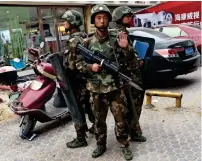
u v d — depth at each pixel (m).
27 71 8.61
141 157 3.32
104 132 3.39
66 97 3.49
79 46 3.11
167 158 3.27
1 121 4.95
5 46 9.55
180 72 6.09
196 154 3.33
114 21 3.36
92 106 3.25
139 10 15.04
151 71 5.87
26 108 3.93
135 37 3.60
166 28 9.69
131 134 3.69
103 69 3.05
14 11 9.71
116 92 3.11
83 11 12.08
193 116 4.54
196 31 9.38
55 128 4.44
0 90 7.11
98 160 3.34
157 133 3.96
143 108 5.03
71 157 3.47
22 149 3.81
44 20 10.62
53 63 3.37
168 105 5.16
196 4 13.34
